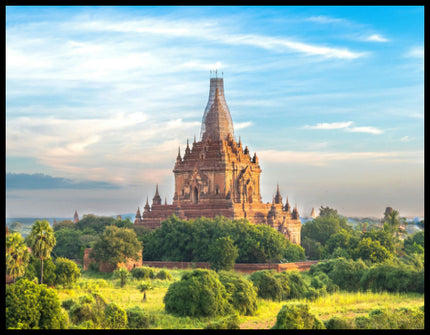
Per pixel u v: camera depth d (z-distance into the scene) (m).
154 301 100.94
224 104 185.75
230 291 94.31
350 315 89.69
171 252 149.12
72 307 80.00
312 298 106.69
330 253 168.50
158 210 181.25
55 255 155.62
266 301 103.44
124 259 139.50
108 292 111.62
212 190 175.12
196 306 89.25
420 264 143.25
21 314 72.00
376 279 116.56
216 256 136.00
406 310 82.50
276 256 142.00
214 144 178.75
